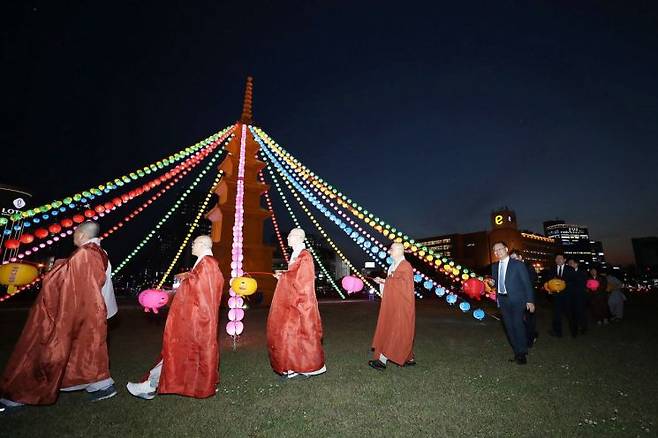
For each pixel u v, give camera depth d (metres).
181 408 3.69
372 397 4.03
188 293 4.05
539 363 5.57
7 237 11.77
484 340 7.66
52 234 9.39
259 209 17.06
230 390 4.24
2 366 5.22
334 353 6.23
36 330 3.62
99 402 3.80
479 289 8.08
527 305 5.66
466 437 3.12
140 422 3.35
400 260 5.62
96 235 4.19
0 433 3.08
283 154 13.27
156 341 7.30
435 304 20.61
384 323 5.33
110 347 6.65
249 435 3.12
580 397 4.06
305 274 4.84
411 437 3.11
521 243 82.62
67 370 3.71
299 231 5.15
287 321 4.70
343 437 3.10
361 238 10.51
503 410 3.69
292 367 4.57
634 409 3.73
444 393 4.17
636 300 23.56
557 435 3.17
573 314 8.05
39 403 3.48
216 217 17.61
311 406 3.77
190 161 12.19
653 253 91.12
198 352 3.94
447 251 89.38
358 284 5.61
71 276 3.80
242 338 7.76
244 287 5.71
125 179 10.02
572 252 157.50
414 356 6.05
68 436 3.07
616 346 6.96
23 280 4.58
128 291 32.41
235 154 17.16
